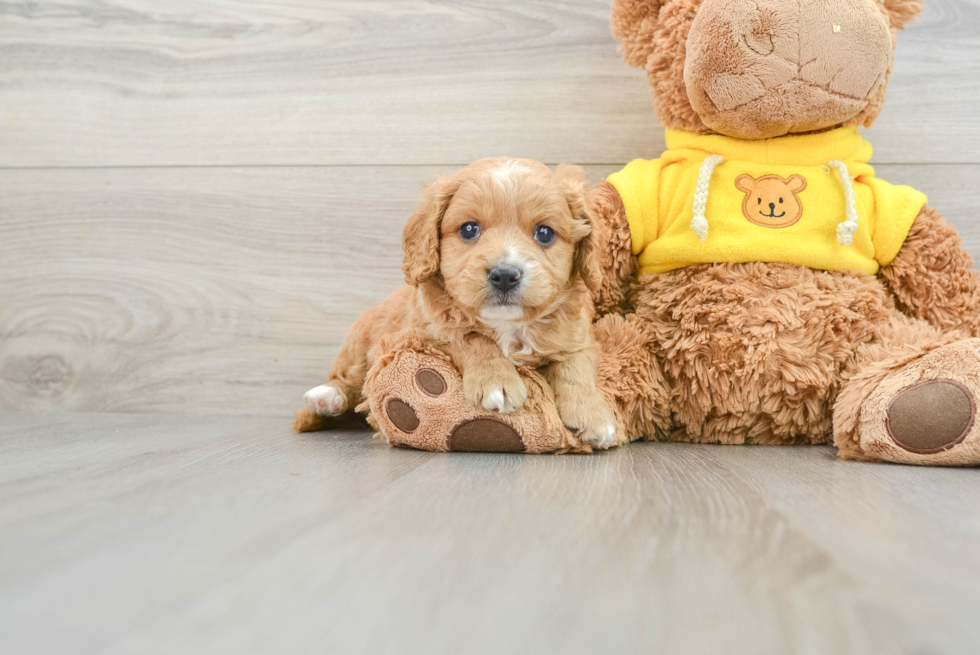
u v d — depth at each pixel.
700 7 1.70
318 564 0.76
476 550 0.80
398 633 0.59
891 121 2.08
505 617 0.62
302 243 2.29
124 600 0.66
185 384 2.33
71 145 2.34
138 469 1.30
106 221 2.34
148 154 2.32
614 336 1.78
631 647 0.57
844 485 1.18
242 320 2.31
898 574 0.73
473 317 1.55
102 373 2.35
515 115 2.20
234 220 2.30
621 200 1.85
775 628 0.60
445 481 1.19
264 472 1.27
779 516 0.96
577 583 0.71
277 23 2.27
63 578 0.72
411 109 2.24
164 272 2.33
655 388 1.76
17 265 2.36
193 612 0.63
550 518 0.95
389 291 2.27
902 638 0.59
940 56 2.06
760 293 1.72
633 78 2.16
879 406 1.42
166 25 2.30
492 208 1.52
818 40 1.62
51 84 2.34
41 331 2.37
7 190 2.36
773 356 1.68
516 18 2.19
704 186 1.76
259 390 2.31
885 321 1.71
